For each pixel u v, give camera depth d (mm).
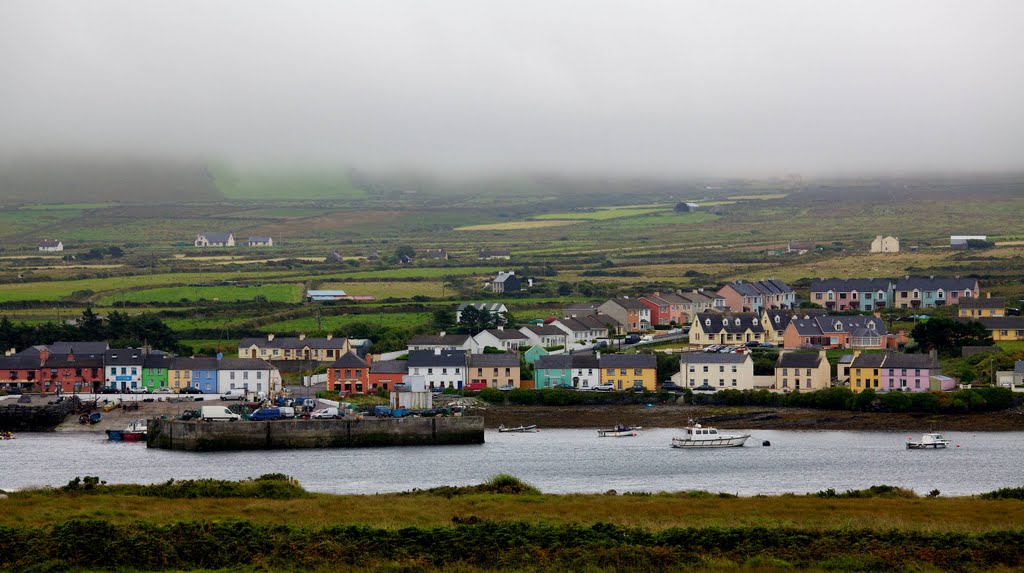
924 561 117188
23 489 156375
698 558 118250
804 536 124562
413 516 136000
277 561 117875
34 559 117688
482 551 119875
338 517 135375
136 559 118375
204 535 124062
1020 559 118000
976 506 143250
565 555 119188
